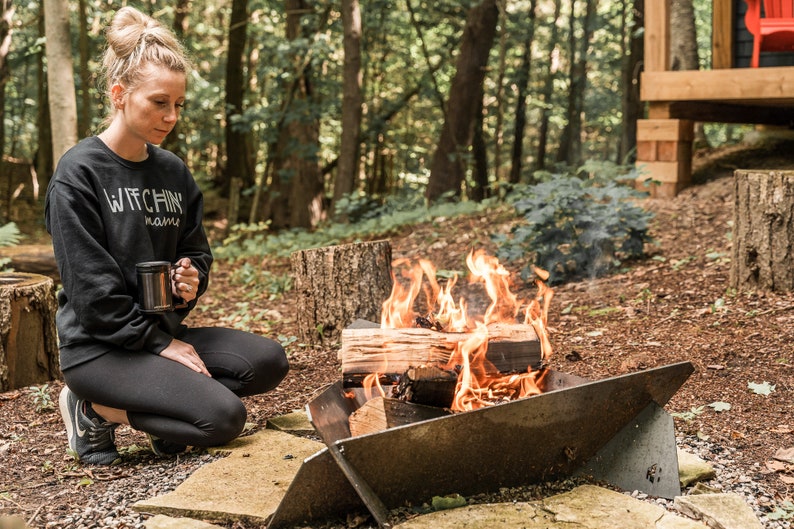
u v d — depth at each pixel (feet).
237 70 62.34
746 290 17.10
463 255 25.31
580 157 75.20
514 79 63.46
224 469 9.59
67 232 9.52
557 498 8.46
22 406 13.38
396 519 7.95
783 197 16.40
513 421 8.29
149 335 9.91
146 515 8.57
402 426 7.73
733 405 11.66
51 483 9.74
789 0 24.70
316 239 33.81
